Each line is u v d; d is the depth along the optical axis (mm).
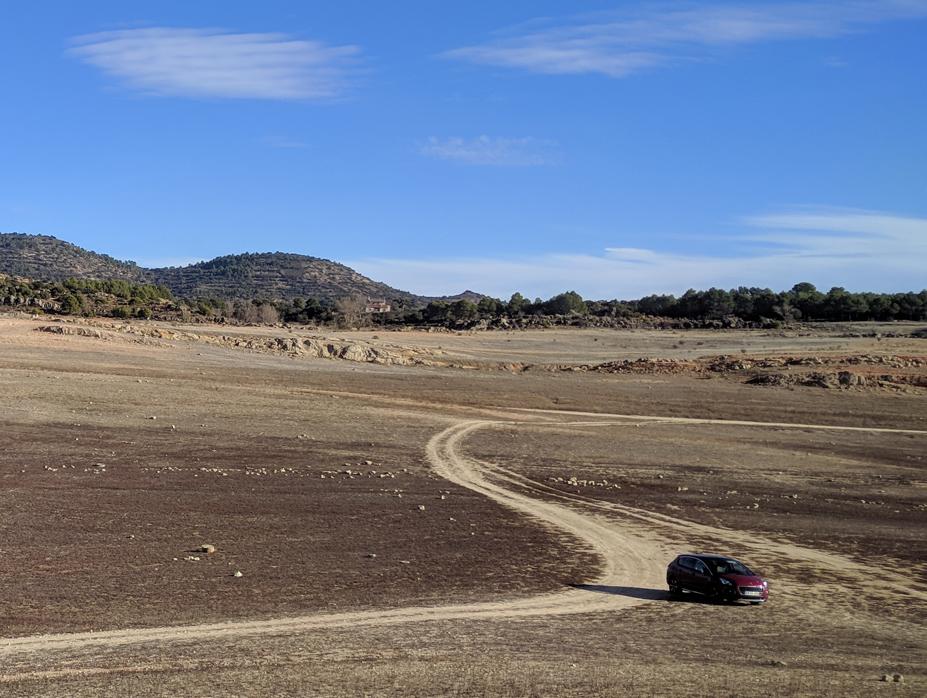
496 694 18875
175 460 49844
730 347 144000
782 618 27078
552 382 97688
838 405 88500
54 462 47000
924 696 19969
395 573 29797
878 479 57094
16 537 31594
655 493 49375
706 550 36719
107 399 68250
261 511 38562
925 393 95500
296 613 24641
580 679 20000
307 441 59031
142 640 21672
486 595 27781
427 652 21625
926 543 39969
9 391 67812
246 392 77438
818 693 19703
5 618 22828
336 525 36781
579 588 29516
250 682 19062
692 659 22016
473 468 53875
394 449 58531
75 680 18766
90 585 26297
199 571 28594
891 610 29062
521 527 38781
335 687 18953
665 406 85812
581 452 61156
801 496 50500
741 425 77812
